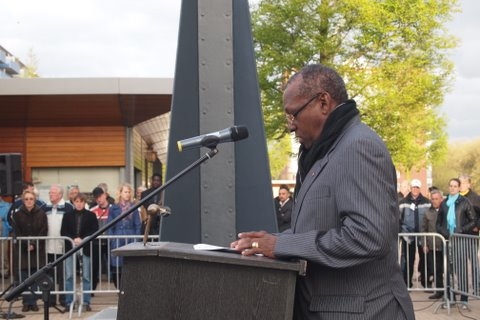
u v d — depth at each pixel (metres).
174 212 4.91
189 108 5.00
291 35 18.02
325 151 2.67
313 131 2.75
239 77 5.00
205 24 5.01
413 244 11.75
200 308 2.47
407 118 18.84
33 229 9.96
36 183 17.22
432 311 9.99
